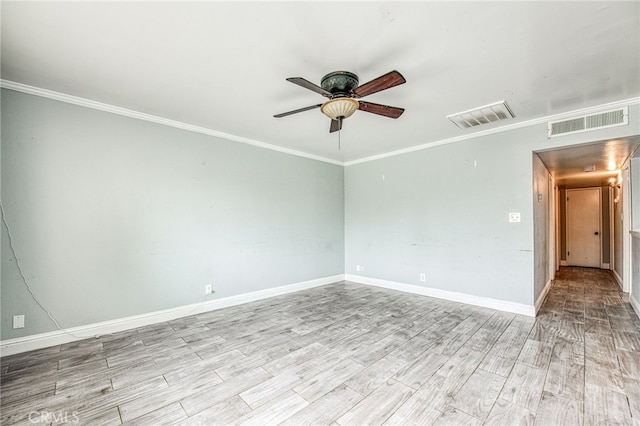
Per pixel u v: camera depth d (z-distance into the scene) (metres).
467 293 4.09
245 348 2.69
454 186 4.24
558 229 7.01
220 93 2.83
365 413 1.77
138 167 3.31
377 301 4.23
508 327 3.15
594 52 2.13
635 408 1.79
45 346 2.71
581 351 2.55
